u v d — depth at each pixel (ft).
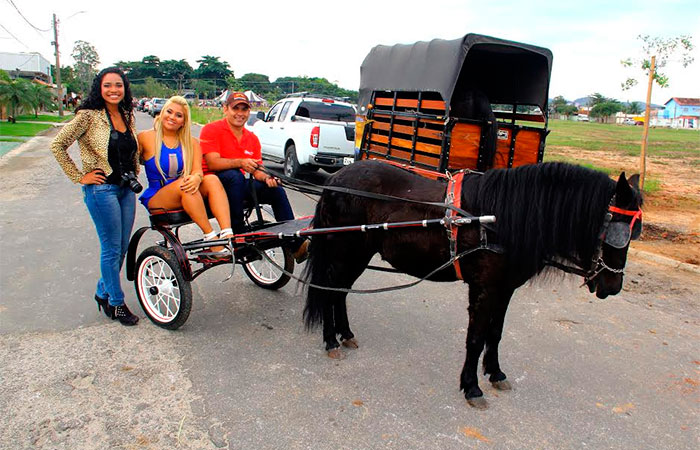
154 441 10.16
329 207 14.12
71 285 17.83
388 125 28.07
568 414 11.80
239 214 15.98
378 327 15.89
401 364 13.66
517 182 11.29
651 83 33.73
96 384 12.00
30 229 24.34
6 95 95.40
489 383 13.02
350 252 14.01
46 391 11.62
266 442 10.26
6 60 214.07
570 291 19.58
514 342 15.28
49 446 9.89
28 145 61.31
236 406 11.39
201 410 11.19
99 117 13.64
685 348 15.33
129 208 14.90
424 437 10.69
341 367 13.35
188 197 14.42
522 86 25.95
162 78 343.46
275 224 16.25
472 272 11.66
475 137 23.70
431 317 16.76
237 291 18.22
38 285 17.69
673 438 11.10
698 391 13.05
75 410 11.00
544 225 11.10
